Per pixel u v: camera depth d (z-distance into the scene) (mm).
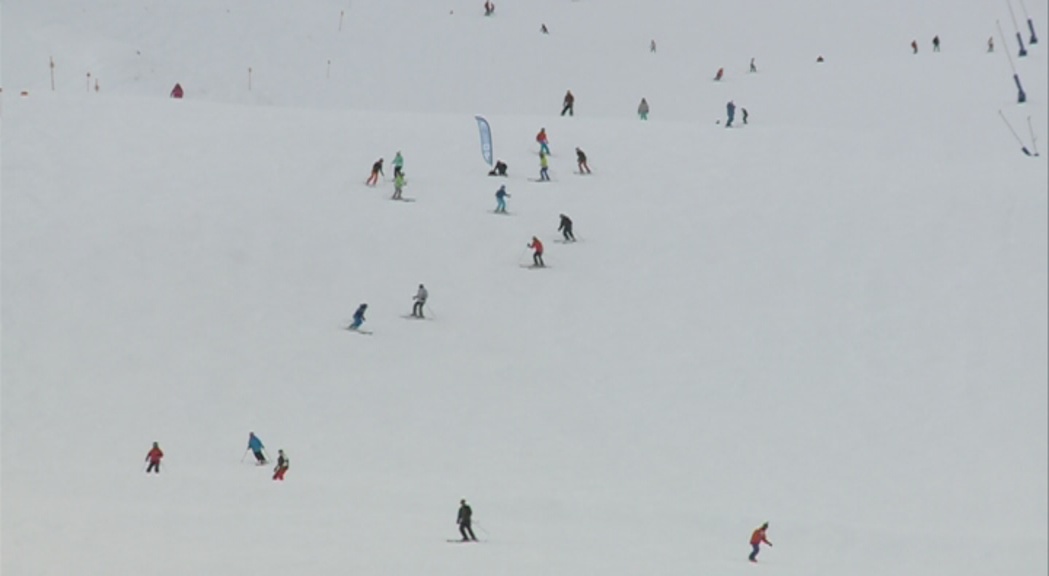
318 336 199875
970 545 154375
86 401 181000
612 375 196500
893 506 169125
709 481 172625
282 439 176000
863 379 198625
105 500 146000
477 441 179000
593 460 176250
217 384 187625
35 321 195750
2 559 119000
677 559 138375
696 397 192750
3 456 163750
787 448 182750
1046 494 173500
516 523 150625
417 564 126562
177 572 118500
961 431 188250
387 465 170750
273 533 135750
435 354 198125
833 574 138000
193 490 153500
